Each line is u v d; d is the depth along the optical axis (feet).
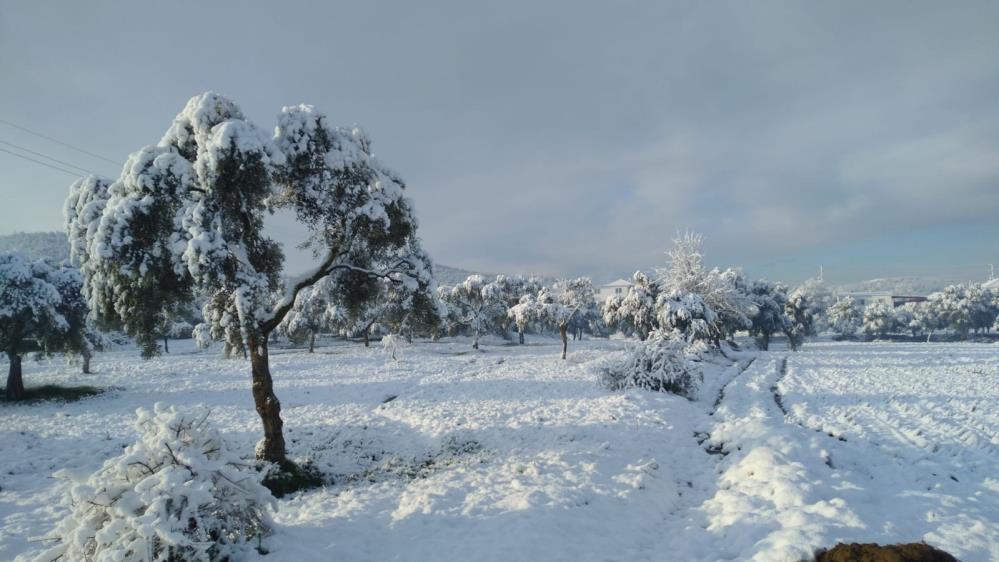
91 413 65.62
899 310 356.38
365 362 125.49
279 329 163.02
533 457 36.35
